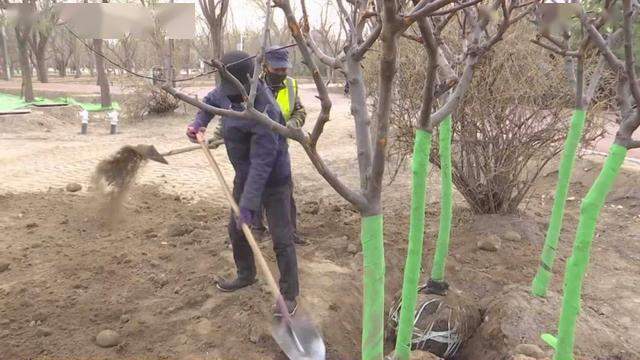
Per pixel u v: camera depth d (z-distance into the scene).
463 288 4.29
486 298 4.06
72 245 4.68
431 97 2.35
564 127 4.93
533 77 4.83
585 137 5.27
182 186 7.09
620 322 3.83
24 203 5.99
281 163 3.40
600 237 5.48
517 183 5.48
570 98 4.86
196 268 4.16
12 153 9.45
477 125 5.04
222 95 3.32
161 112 16.30
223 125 3.44
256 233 4.86
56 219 5.42
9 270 4.16
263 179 3.22
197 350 3.22
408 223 5.67
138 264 4.23
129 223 5.31
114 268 4.16
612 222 5.95
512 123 4.99
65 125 14.97
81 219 5.38
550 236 3.72
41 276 4.04
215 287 3.84
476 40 2.49
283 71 4.44
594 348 3.35
